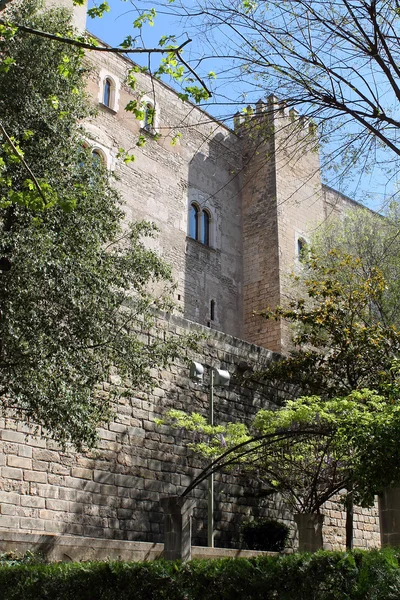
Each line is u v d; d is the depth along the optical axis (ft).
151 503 54.03
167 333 59.93
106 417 48.65
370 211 91.35
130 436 54.03
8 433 46.06
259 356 69.41
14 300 37.42
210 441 56.24
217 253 97.30
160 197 90.89
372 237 85.15
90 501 49.75
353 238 88.43
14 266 37.60
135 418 54.95
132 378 48.19
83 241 41.04
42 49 43.78
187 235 93.66
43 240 37.45
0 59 43.32
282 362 65.31
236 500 61.21
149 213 88.48
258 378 66.69
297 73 28.86
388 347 63.16
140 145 34.17
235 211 102.83
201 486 58.44
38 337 37.09
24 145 41.24
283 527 59.16
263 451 53.78
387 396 51.52
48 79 43.57
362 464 36.17
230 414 63.77
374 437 36.78
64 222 40.50
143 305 47.37
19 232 38.09
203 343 63.41
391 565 21.53
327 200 108.47
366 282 69.26
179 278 89.92
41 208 31.32
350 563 21.70
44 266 37.17
